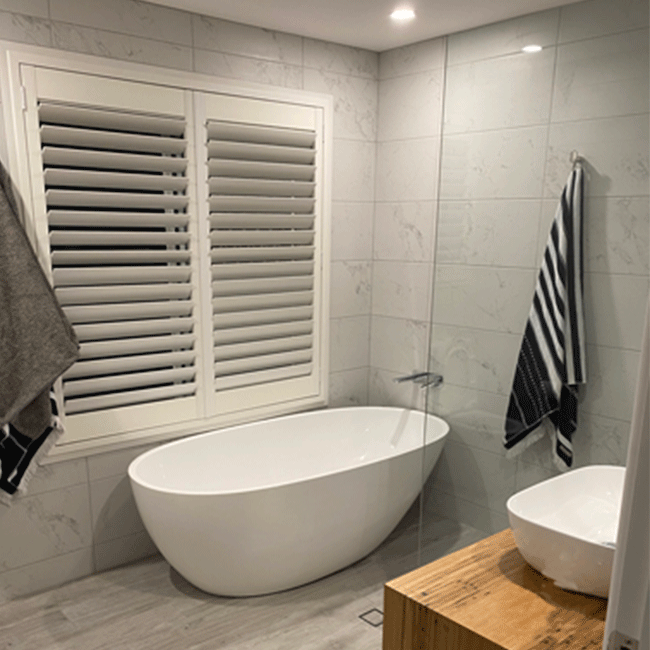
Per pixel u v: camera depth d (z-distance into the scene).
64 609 2.48
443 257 1.89
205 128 2.73
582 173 1.54
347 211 3.34
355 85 3.24
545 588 1.33
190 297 2.82
